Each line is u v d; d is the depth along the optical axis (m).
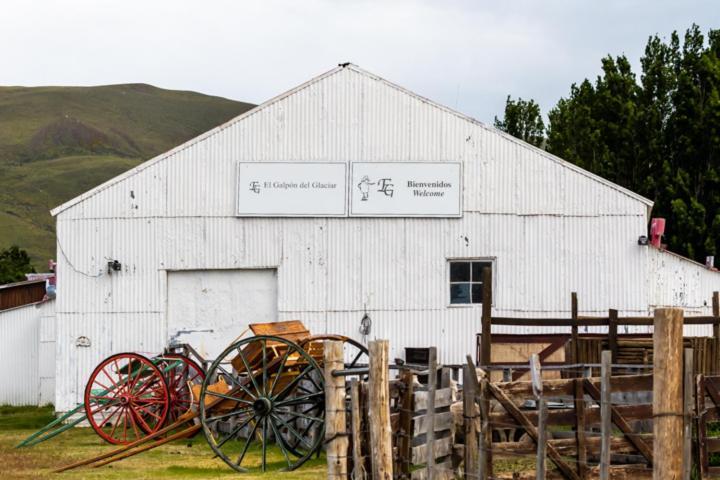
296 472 17.98
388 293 27.27
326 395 14.31
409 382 15.36
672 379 10.36
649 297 27.39
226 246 27.23
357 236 27.33
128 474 18.23
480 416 13.44
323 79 27.47
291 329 20.80
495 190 27.42
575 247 27.33
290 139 27.39
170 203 27.25
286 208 27.28
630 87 43.66
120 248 27.20
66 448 22.45
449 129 27.50
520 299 27.31
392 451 15.00
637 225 27.33
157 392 23.61
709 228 39.19
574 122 48.19
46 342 36.41
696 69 42.50
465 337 27.23
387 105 27.47
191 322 27.20
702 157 41.03
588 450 13.75
